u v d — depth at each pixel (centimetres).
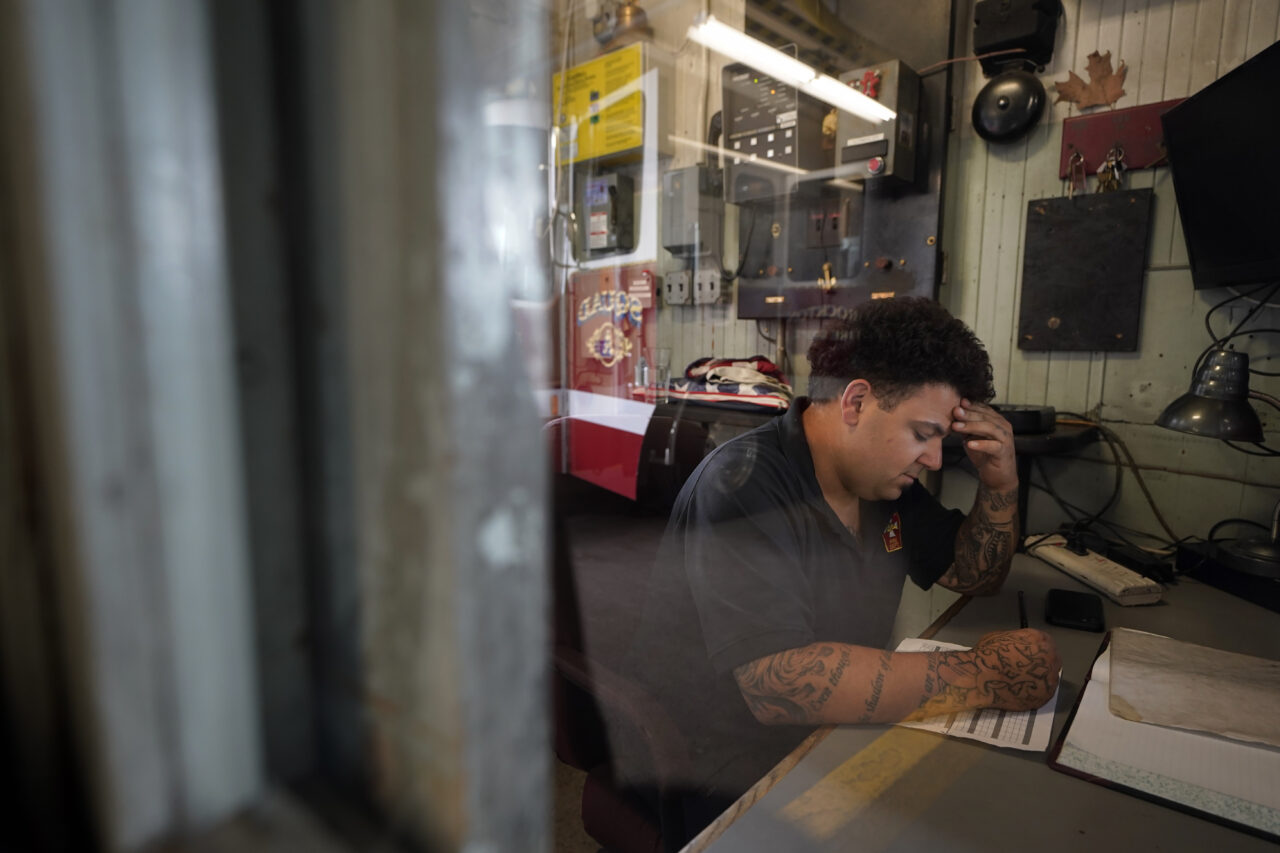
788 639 85
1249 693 87
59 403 13
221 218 13
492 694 15
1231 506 169
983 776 71
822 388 113
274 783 15
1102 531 190
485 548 14
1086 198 185
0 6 12
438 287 13
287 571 15
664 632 97
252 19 13
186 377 13
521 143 15
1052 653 87
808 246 242
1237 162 137
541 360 15
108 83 12
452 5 13
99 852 15
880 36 218
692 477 103
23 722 15
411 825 15
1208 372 129
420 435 14
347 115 13
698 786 82
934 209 211
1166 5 171
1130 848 62
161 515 14
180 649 14
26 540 14
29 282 13
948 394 103
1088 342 187
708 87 288
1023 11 186
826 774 71
